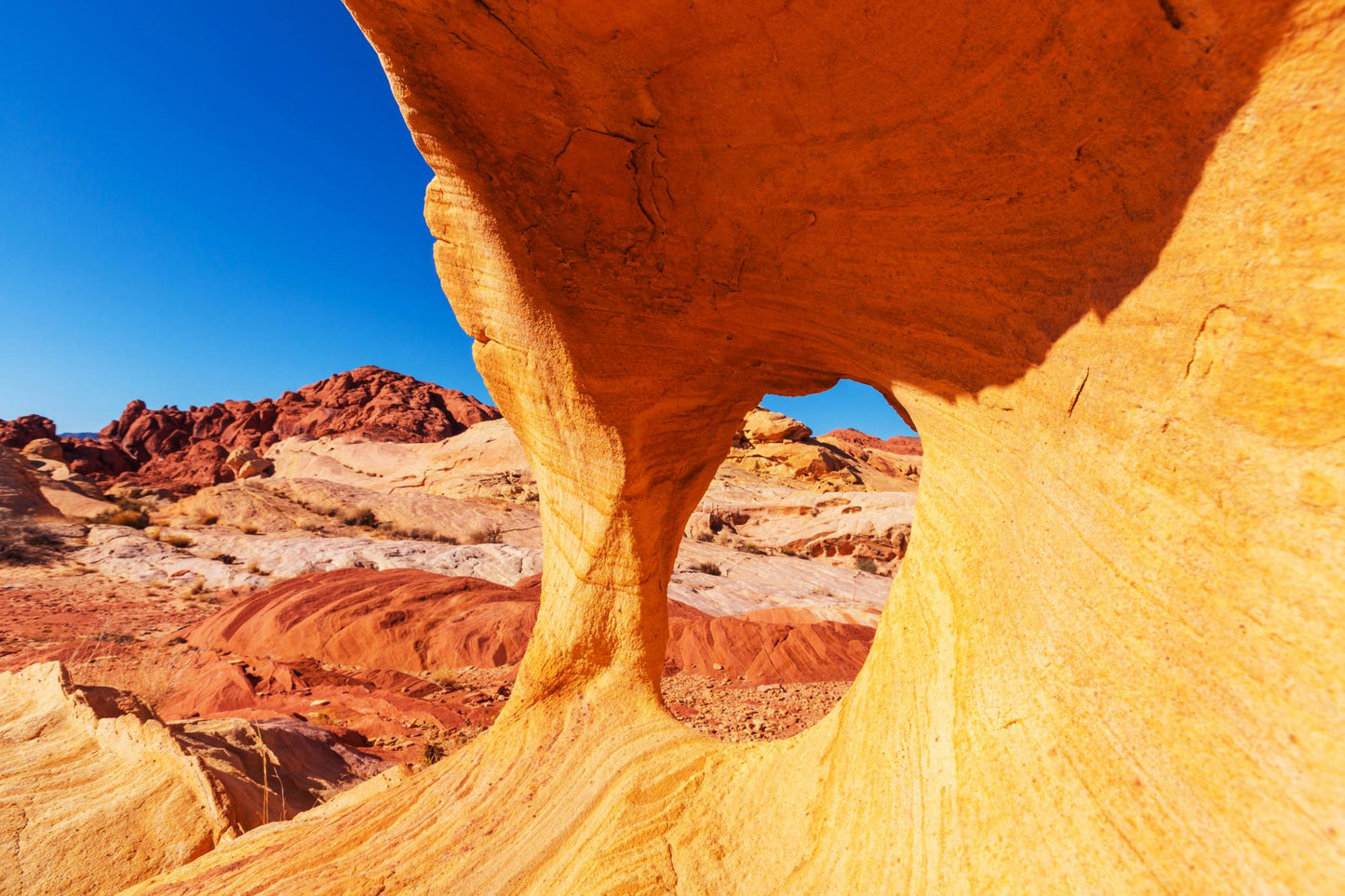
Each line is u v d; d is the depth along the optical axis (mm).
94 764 5891
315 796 6410
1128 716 1529
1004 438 2309
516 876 3154
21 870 4461
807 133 2469
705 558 27672
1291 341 1299
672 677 13484
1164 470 1567
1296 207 1300
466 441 51312
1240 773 1265
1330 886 1072
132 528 28953
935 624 2459
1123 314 1743
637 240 3324
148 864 4660
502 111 2920
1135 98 1602
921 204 2344
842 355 3488
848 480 50906
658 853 2939
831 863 2389
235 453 61094
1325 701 1157
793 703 11328
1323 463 1229
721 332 3775
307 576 18219
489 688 12453
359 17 2695
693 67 2471
